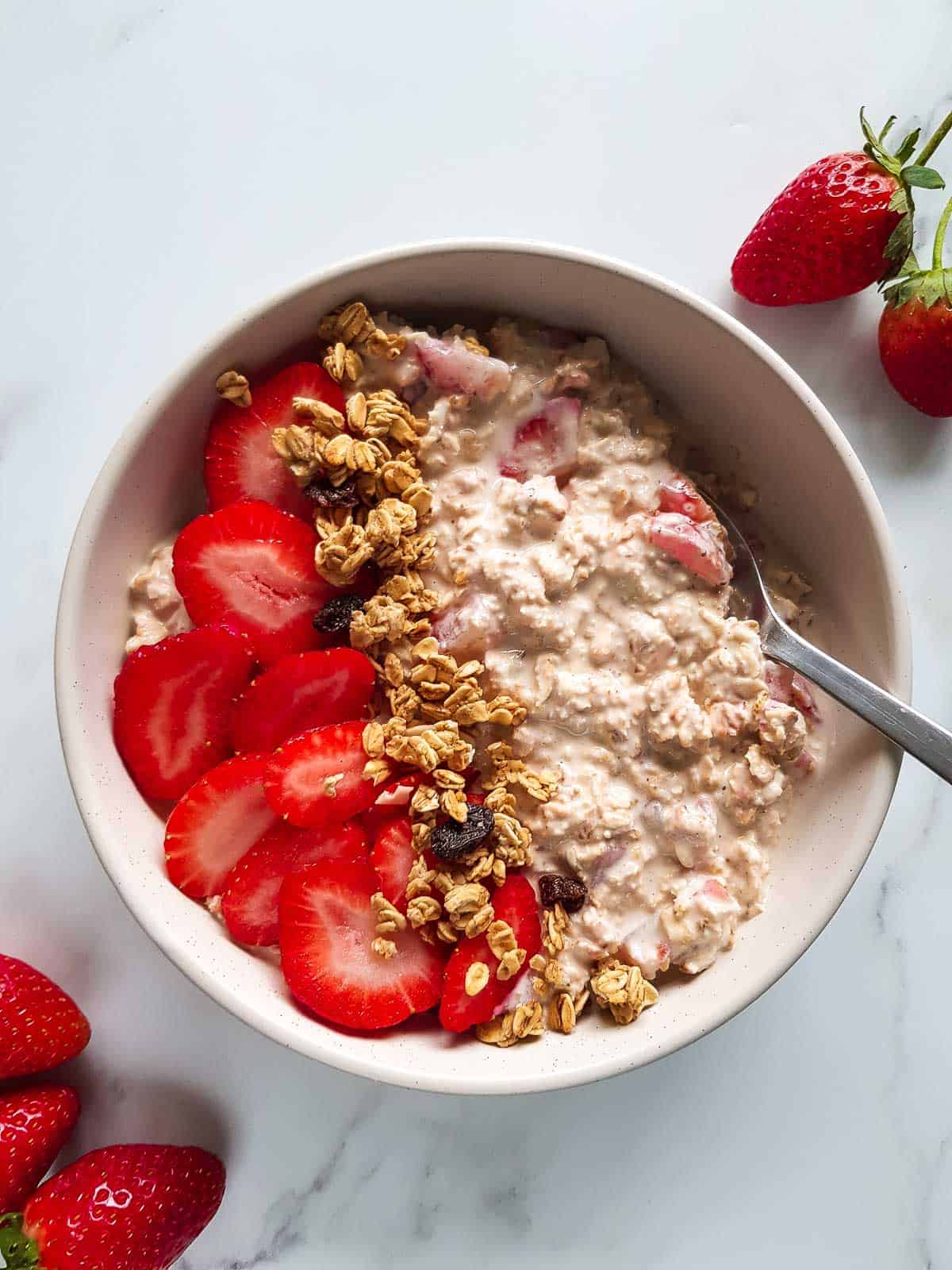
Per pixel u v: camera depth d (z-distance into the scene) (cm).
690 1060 32
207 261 31
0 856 31
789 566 30
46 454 31
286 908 27
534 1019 27
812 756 28
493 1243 31
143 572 28
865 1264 31
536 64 31
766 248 29
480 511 28
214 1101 31
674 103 31
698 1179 31
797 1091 31
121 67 31
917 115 31
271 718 27
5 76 31
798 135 31
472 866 27
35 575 31
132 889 26
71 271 31
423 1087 25
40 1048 30
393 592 28
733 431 29
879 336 30
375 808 28
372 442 27
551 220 31
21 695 31
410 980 27
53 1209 29
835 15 31
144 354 31
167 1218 30
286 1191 31
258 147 31
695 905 27
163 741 28
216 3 31
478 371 28
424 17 31
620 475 28
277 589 28
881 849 31
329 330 28
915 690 31
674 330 28
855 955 31
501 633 28
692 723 27
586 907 28
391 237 31
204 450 28
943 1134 31
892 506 31
